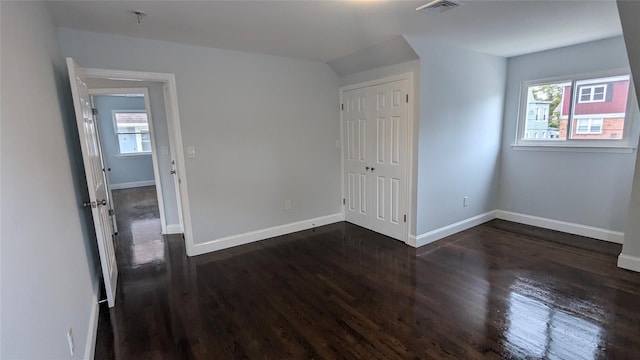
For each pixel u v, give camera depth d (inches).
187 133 133.2
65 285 65.5
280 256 137.5
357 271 121.6
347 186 181.0
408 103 139.4
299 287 110.4
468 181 163.0
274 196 160.1
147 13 94.3
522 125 170.6
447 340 81.5
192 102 132.6
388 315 92.9
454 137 150.9
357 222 177.8
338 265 127.3
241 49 138.3
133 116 319.9
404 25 111.0
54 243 62.1
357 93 164.9
